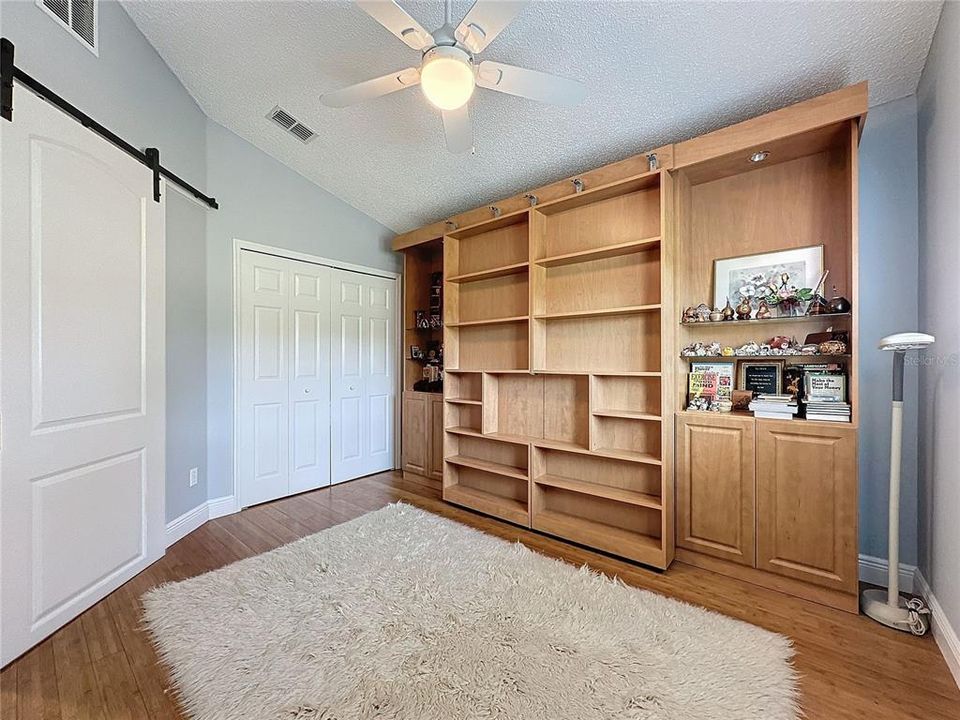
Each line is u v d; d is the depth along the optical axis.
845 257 2.24
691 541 2.50
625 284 2.85
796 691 1.53
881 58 2.00
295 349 3.82
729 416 2.37
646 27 2.04
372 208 4.27
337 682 1.56
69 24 2.03
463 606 2.04
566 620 1.93
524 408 3.38
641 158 2.56
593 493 2.74
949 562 1.71
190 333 3.02
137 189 2.37
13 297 1.71
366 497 3.75
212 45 2.60
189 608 2.02
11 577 1.69
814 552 2.12
